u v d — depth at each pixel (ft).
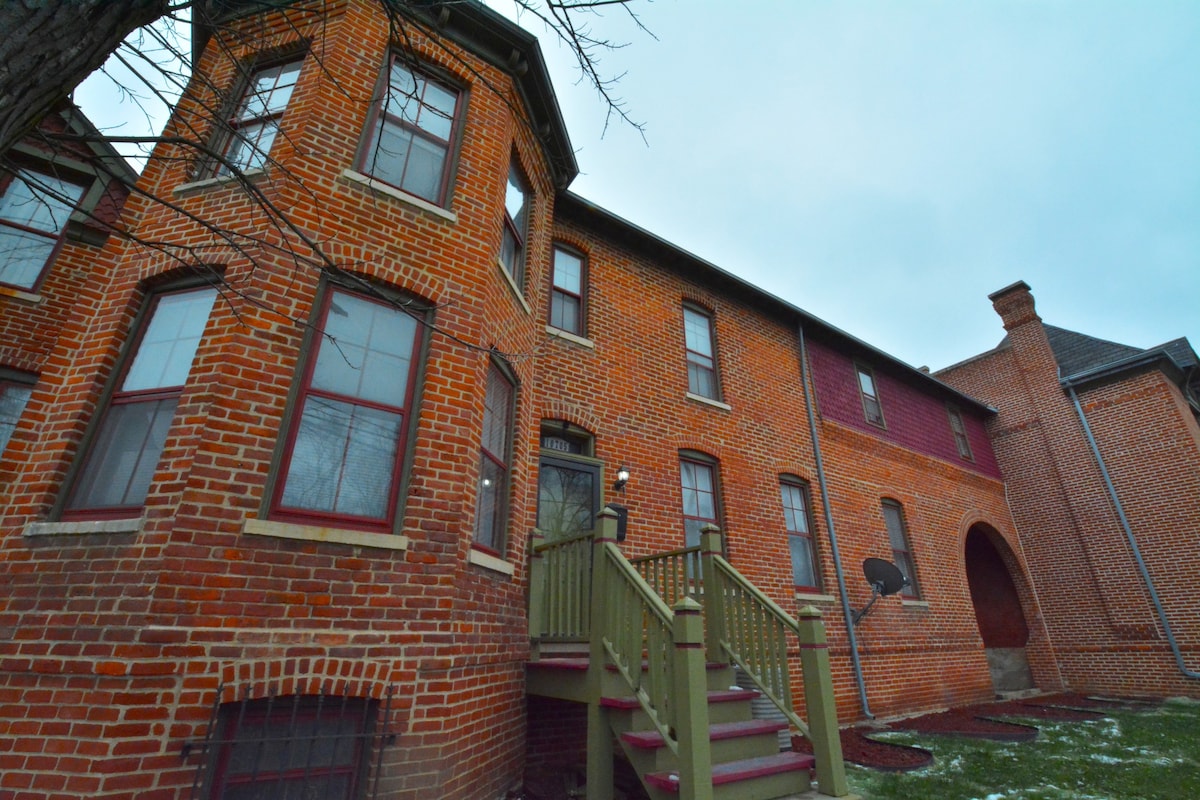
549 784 18.69
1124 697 42.98
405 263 18.38
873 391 46.16
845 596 33.81
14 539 13.78
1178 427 45.91
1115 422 49.49
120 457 14.96
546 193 29.30
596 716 16.05
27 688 11.84
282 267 16.28
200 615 12.42
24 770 11.05
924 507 44.01
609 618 16.78
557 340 27.68
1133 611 45.21
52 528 13.60
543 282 28.37
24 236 23.58
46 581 13.09
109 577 12.73
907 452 45.27
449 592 15.46
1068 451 51.62
